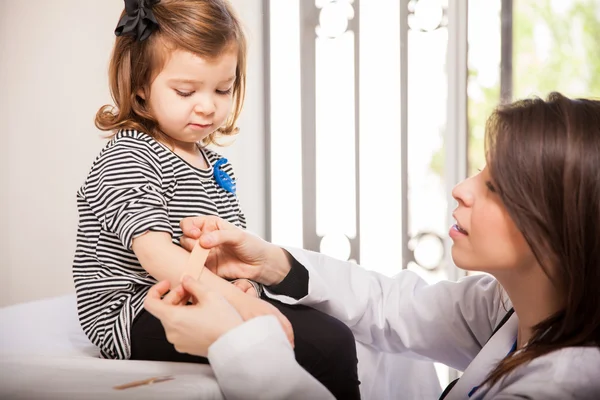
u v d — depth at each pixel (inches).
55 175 86.7
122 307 37.8
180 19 38.7
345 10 87.3
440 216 85.8
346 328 39.1
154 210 36.3
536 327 32.3
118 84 41.8
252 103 87.6
